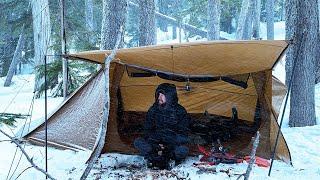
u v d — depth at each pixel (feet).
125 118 14.32
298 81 18.31
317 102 25.68
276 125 12.27
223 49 11.15
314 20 17.72
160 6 89.66
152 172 10.91
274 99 14.40
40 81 29.04
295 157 13.15
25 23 43.98
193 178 10.31
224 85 14.25
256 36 60.85
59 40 27.66
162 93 11.98
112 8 19.99
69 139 13.70
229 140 13.28
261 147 12.60
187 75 12.68
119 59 11.92
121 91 14.23
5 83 47.06
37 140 14.26
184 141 11.81
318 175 10.59
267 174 10.60
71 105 14.08
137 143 11.66
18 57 48.16
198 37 67.56
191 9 67.92
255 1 60.59
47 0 33.76
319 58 30.81
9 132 16.53
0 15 46.96
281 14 90.94
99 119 12.90
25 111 24.16
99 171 11.13
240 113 14.23
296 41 17.79
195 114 15.07
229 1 65.98
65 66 16.96
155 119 12.03
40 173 10.89
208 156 12.07
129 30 71.87
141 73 13.79
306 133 16.81
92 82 13.51
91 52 11.46
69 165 11.75
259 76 12.59
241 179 9.81
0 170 11.32
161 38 76.07
